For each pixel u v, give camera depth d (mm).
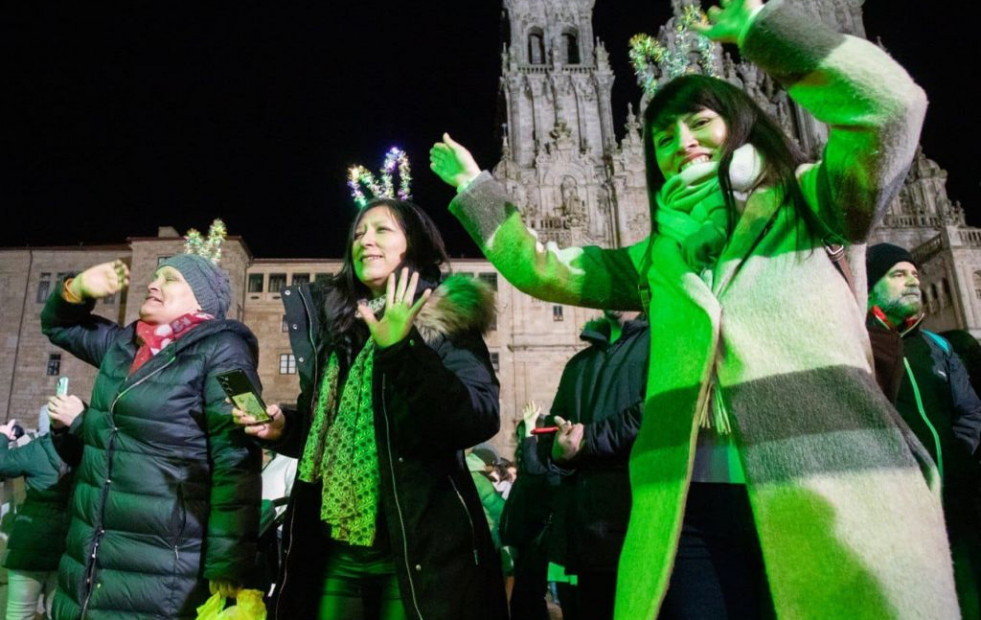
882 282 4469
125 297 40094
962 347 4930
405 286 2896
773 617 2129
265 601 4070
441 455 3215
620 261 2793
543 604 6168
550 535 5426
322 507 3236
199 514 3738
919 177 49625
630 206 48750
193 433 3822
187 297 4379
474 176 2836
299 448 3783
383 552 3162
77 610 3521
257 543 3990
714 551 2184
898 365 3053
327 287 3828
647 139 2660
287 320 3785
